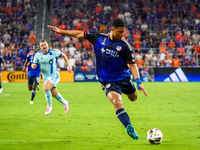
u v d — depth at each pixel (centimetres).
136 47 6094
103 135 1488
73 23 6594
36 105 2580
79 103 2694
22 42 6222
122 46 1270
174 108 2391
